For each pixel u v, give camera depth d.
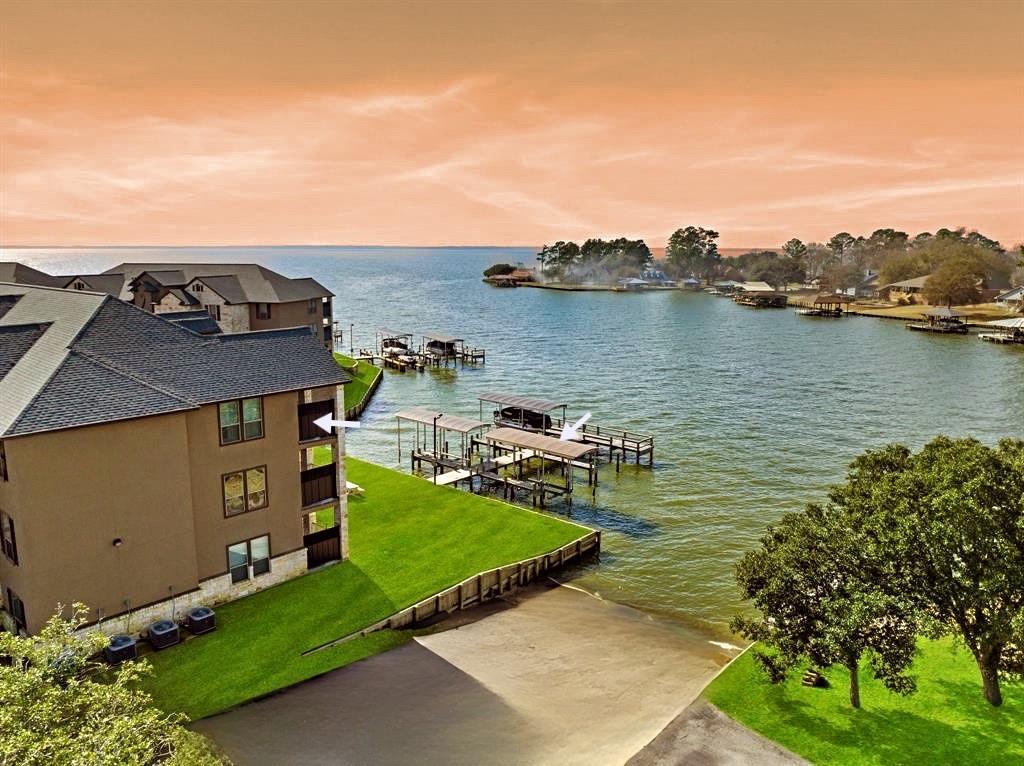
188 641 26.09
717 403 71.75
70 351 25.80
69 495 23.86
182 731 17.22
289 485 30.47
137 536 25.64
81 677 21.42
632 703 23.62
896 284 175.50
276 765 20.02
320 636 26.72
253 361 30.17
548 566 34.19
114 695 16.00
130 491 25.30
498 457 53.03
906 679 20.17
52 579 23.73
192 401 26.73
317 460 49.34
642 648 27.64
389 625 27.94
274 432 29.69
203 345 29.86
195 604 27.62
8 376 26.97
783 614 21.52
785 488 47.22
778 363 94.88
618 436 58.28
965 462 20.59
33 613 23.42
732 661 25.36
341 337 115.25
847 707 22.22
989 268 166.62
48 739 13.67
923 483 21.27
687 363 95.12
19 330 29.25
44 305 31.77
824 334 123.75
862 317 150.75
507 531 37.03
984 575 19.72
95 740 14.14
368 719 22.23
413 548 34.69
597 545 36.97
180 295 78.69
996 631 20.27
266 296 79.88
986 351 103.94
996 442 57.94
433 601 29.34
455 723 22.20
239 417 28.53
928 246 193.25
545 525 37.94
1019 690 22.67
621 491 46.78
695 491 46.75
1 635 17.11
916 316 143.38
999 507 19.75
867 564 21.28
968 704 22.06
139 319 29.30
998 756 19.56
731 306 180.38
